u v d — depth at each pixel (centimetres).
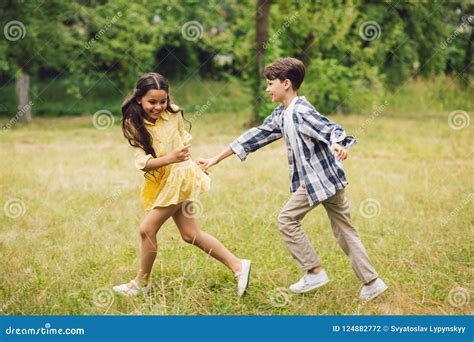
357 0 1006
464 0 1081
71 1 1019
